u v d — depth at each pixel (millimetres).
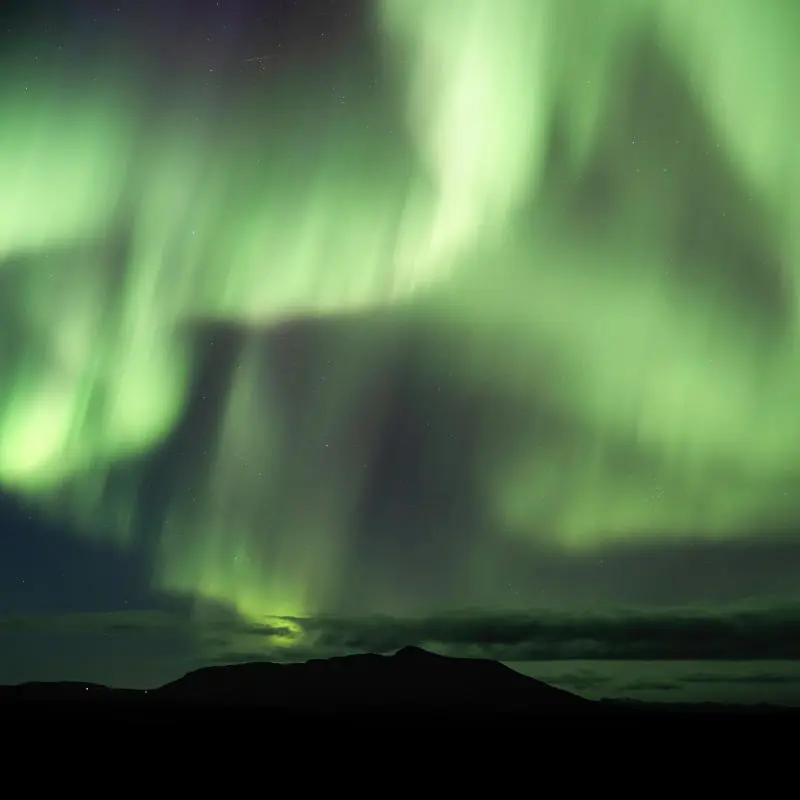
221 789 19969
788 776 23391
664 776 23469
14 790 19203
